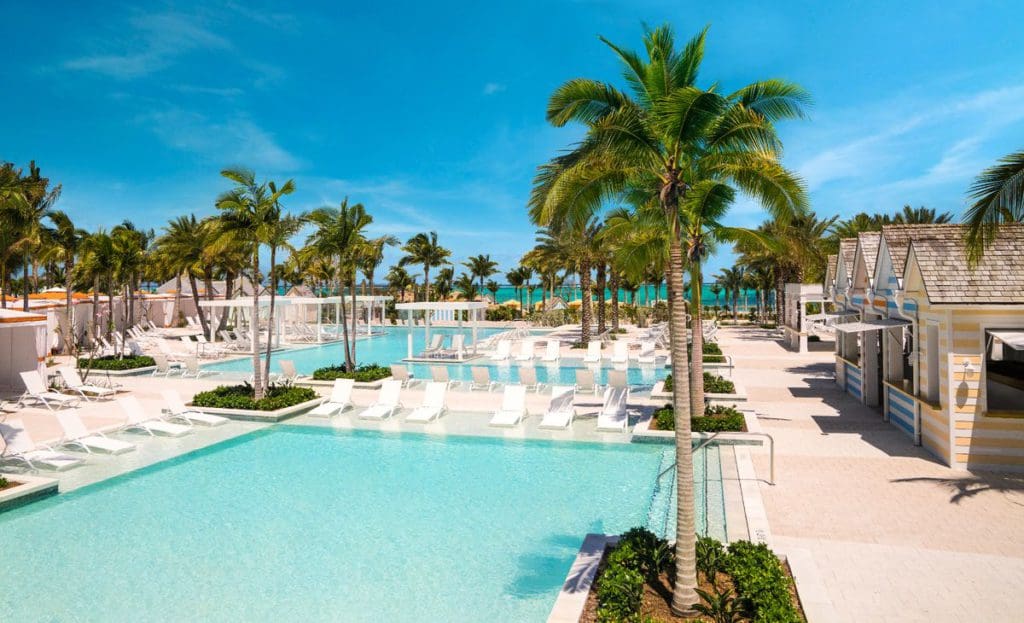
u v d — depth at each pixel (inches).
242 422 567.8
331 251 806.5
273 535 319.3
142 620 236.8
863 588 238.5
